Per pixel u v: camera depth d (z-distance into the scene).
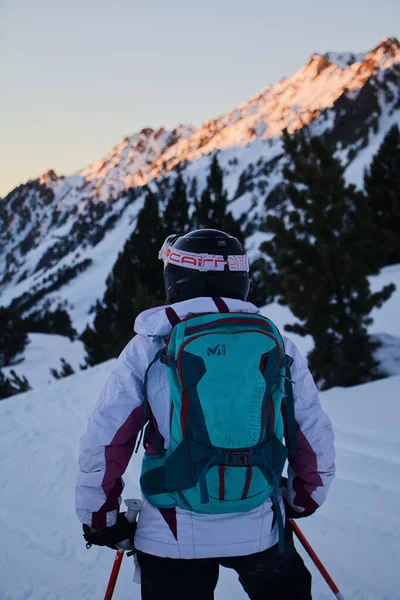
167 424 1.68
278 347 1.72
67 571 3.34
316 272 10.52
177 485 1.63
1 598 3.04
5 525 4.04
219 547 1.65
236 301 1.82
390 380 8.73
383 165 21.28
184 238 1.90
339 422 6.66
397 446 5.52
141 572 1.74
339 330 10.44
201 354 1.64
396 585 2.89
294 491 1.81
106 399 1.69
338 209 10.51
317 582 2.97
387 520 3.73
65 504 4.43
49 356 42.62
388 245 11.06
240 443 1.61
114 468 1.66
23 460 5.65
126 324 18.28
